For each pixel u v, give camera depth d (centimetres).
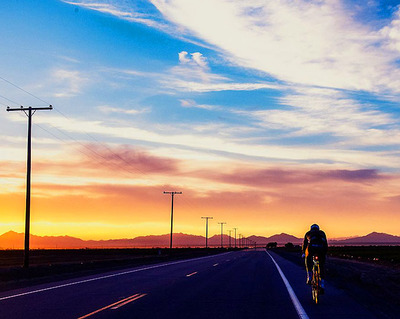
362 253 8931
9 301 1377
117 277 2298
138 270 2914
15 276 2523
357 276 2512
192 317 1071
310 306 1248
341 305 1267
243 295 1497
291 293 1554
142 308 1212
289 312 1141
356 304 1286
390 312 1188
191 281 2045
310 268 1377
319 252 1332
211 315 1098
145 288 1734
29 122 3706
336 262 4681
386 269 3353
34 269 3002
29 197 3612
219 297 1444
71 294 1550
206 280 2098
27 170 3641
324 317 1069
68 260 6175
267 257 5928
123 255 8781
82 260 6138
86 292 1608
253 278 2214
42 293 1587
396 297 1580
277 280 2097
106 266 3675
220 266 3412
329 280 2188
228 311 1157
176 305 1266
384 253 8900
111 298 1430
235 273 2584
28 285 1914
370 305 1316
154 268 3150
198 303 1304
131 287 1775
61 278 2283
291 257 6059
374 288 1902
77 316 1096
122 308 1215
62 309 1208
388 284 2088
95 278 2239
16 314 1130
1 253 10519
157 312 1146
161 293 1560
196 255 7369
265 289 1691
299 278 2211
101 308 1219
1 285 1914
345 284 1980
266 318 1056
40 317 1084
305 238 1373
